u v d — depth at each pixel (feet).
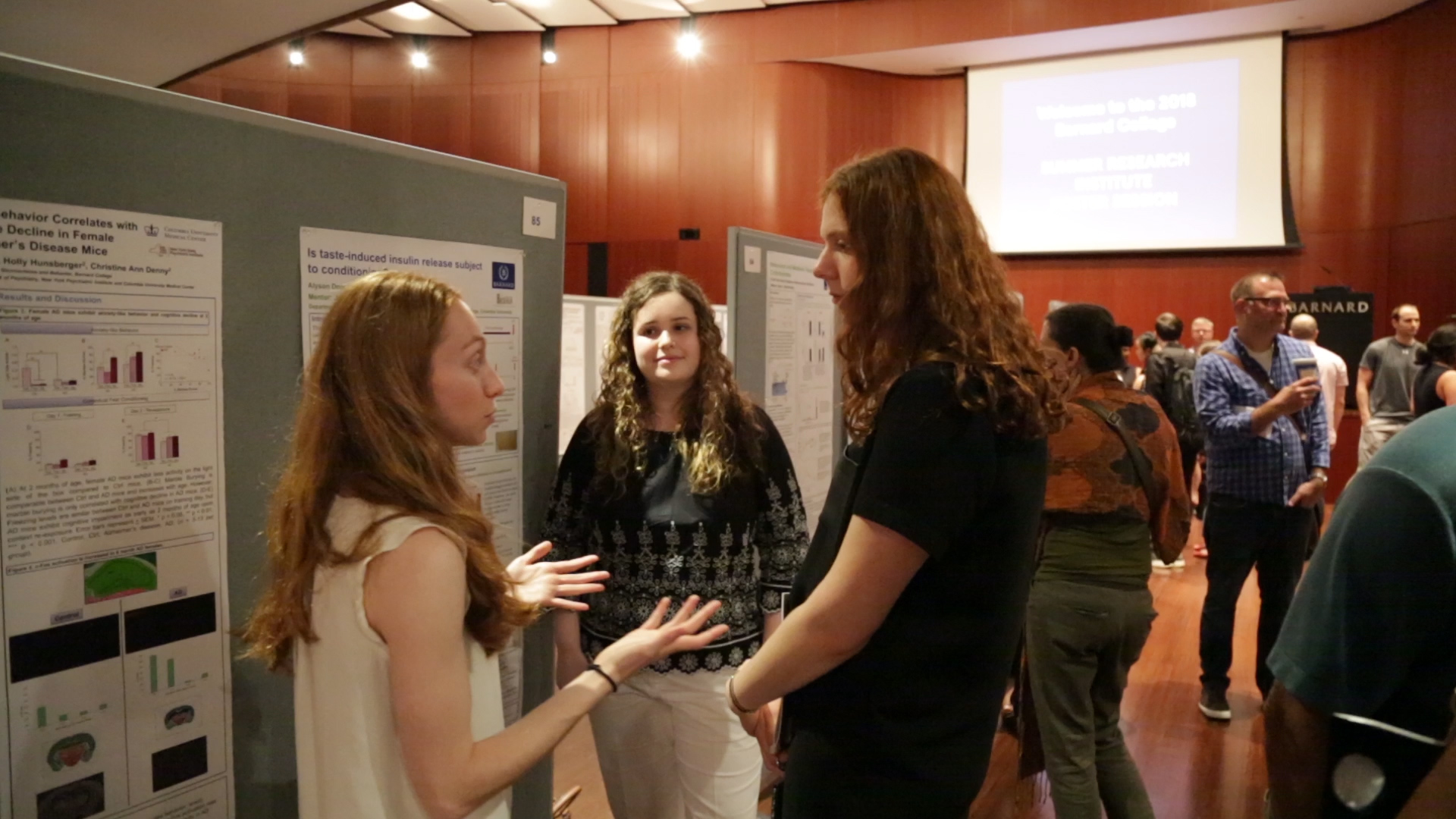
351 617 2.93
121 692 3.47
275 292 3.92
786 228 28.78
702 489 5.52
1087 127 26.27
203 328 3.65
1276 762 2.71
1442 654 2.37
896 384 3.14
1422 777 2.27
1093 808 6.45
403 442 3.04
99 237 3.29
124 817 3.51
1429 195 22.45
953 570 3.19
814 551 3.62
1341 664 2.48
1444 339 9.00
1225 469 9.64
